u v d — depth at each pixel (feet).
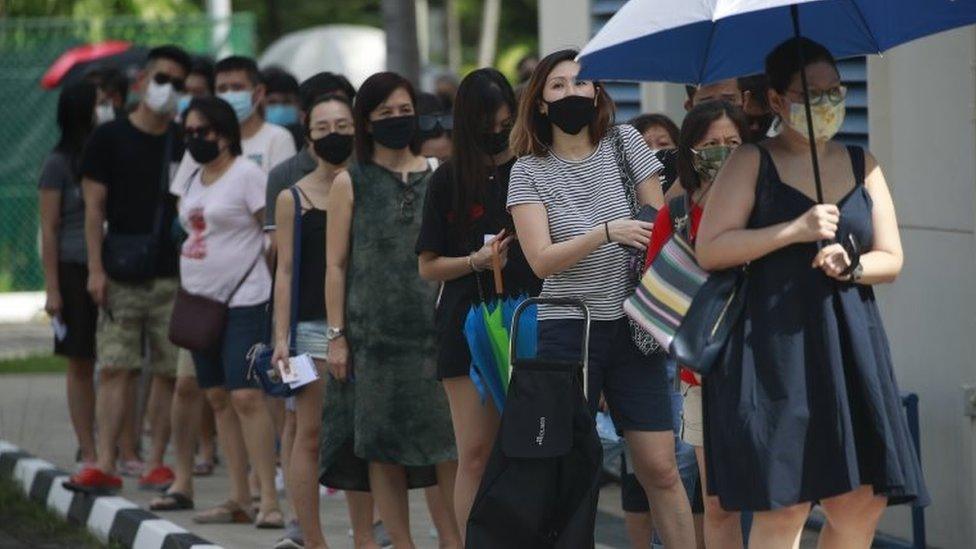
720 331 40.52
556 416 45.39
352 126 58.80
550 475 45.78
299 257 58.49
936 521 59.26
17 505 74.69
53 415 97.45
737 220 40.57
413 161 55.57
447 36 313.53
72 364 77.92
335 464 56.54
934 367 58.90
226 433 68.03
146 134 73.97
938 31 45.32
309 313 58.34
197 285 65.36
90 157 73.26
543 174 48.14
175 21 155.84
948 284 57.88
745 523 52.75
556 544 45.83
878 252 40.68
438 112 69.31
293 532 61.31
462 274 50.83
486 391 49.29
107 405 73.51
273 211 64.39
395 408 54.44
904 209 60.23
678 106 77.00
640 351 48.08
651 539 52.95
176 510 70.74
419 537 65.36
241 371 65.31
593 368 47.88
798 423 39.73
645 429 48.29
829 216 39.42
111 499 70.03
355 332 55.11
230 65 75.56
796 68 40.24
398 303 54.49
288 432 61.87
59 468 79.61
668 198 51.21
